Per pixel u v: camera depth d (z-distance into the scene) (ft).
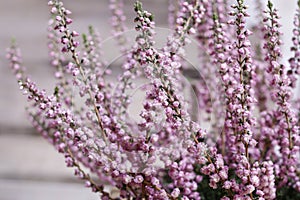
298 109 2.54
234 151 2.19
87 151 2.05
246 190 1.97
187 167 2.23
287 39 2.93
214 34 2.23
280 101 2.16
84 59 2.08
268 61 2.19
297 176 2.44
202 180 2.45
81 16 3.43
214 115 2.40
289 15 2.93
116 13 2.84
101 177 2.49
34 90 2.05
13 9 3.55
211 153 2.03
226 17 2.44
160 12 3.29
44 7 3.53
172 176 2.15
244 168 2.00
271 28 2.12
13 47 2.81
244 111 2.00
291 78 2.29
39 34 3.53
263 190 2.03
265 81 2.53
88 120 2.14
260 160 2.40
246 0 2.61
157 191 2.08
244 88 2.05
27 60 3.54
